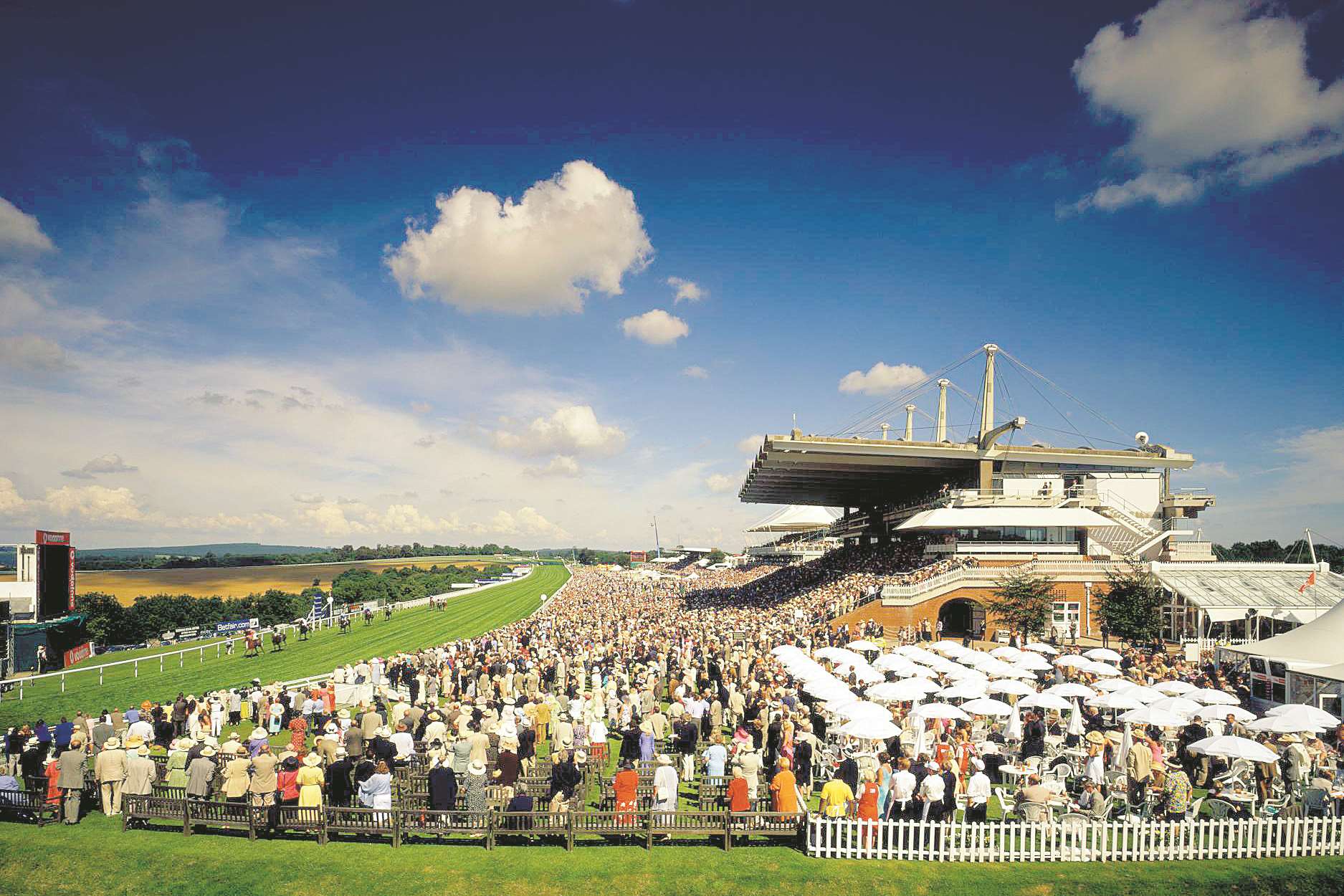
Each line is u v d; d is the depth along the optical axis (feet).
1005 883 48.01
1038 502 192.03
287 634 191.11
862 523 284.20
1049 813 52.60
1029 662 90.22
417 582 428.97
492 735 66.08
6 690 117.29
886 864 49.75
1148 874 49.01
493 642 140.56
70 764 56.49
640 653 113.70
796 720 67.77
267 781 55.36
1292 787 59.06
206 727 83.51
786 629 145.07
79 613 161.89
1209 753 54.60
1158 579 160.45
